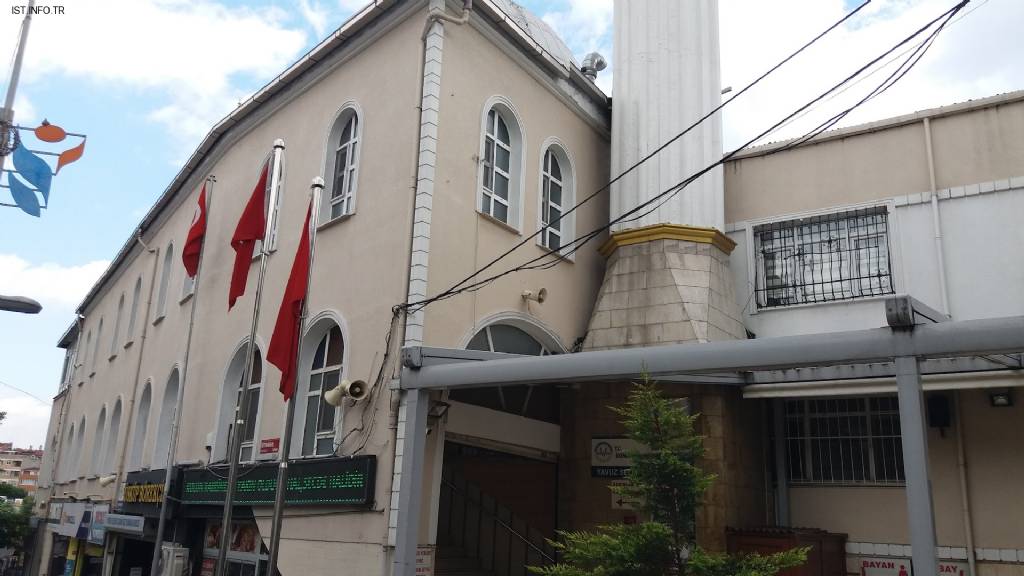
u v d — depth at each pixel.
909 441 7.06
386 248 11.52
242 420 10.92
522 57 13.41
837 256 13.77
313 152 14.01
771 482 13.58
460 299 11.41
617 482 12.55
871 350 7.43
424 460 10.50
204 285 16.89
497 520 13.34
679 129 14.19
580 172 14.57
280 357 11.52
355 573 10.30
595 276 14.48
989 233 12.48
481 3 12.32
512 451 12.49
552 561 12.86
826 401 13.57
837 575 12.33
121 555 19.06
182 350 17.34
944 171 13.04
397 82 12.30
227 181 17.03
